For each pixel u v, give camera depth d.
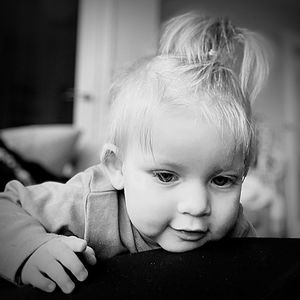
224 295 0.34
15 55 2.66
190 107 0.54
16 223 0.54
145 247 0.64
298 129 3.81
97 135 2.42
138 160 0.56
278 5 4.03
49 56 2.66
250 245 0.46
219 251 0.44
